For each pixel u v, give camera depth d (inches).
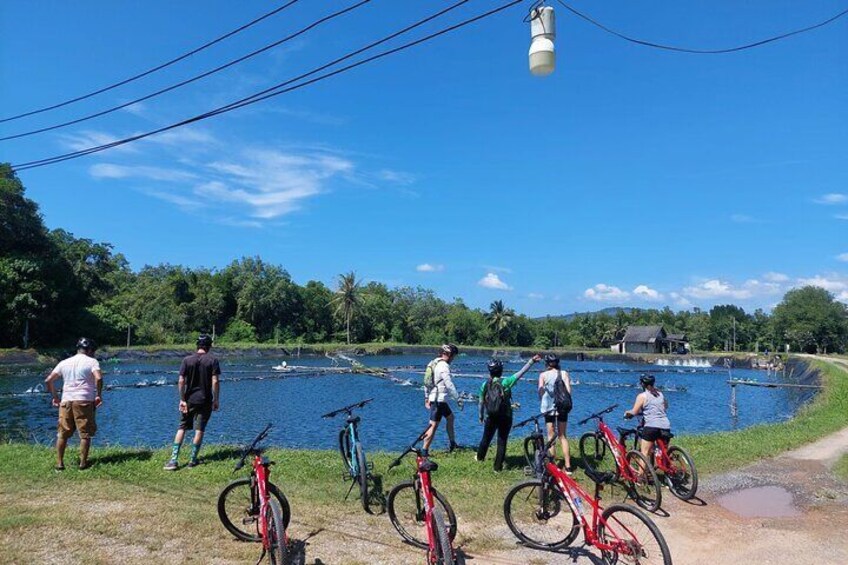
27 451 415.8
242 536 255.0
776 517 308.3
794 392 1754.4
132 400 1264.8
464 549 254.2
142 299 3432.6
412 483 261.7
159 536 253.9
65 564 221.8
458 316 4379.9
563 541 254.1
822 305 4227.4
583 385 1914.4
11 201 2498.8
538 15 238.2
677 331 4864.7
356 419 340.2
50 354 2292.1
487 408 381.4
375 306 4217.5
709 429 1034.7
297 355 3312.0
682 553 257.4
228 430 918.4
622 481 349.7
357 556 240.4
